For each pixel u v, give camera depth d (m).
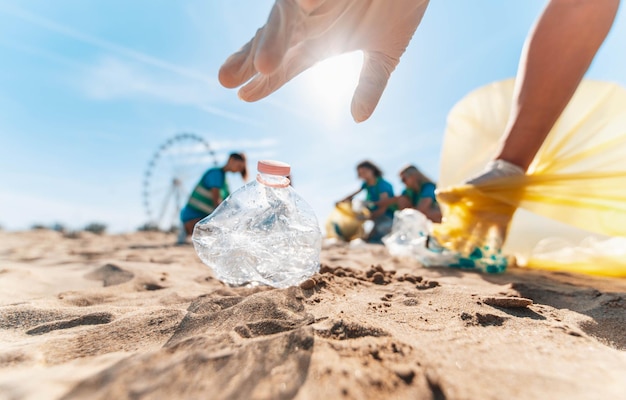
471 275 0.37
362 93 0.27
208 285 0.33
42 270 0.41
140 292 0.31
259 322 0.18
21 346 0.16
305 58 0.25
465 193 0.38
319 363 0.13
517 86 0.37
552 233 0.43
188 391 0.12
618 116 0.39
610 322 0.21
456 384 0.13
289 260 0.28
